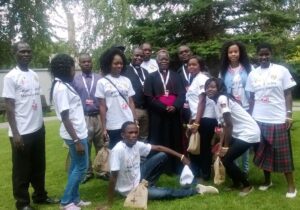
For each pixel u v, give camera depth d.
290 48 12.00
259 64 5.70
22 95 4.81
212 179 6.10
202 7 10.79
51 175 6.73
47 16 23.42
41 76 22.28
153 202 5.15
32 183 5.23
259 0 11.02
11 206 5.27
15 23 23.02
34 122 4.94
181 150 6.32
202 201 5.12
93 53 17.16
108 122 5.53
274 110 5.20
